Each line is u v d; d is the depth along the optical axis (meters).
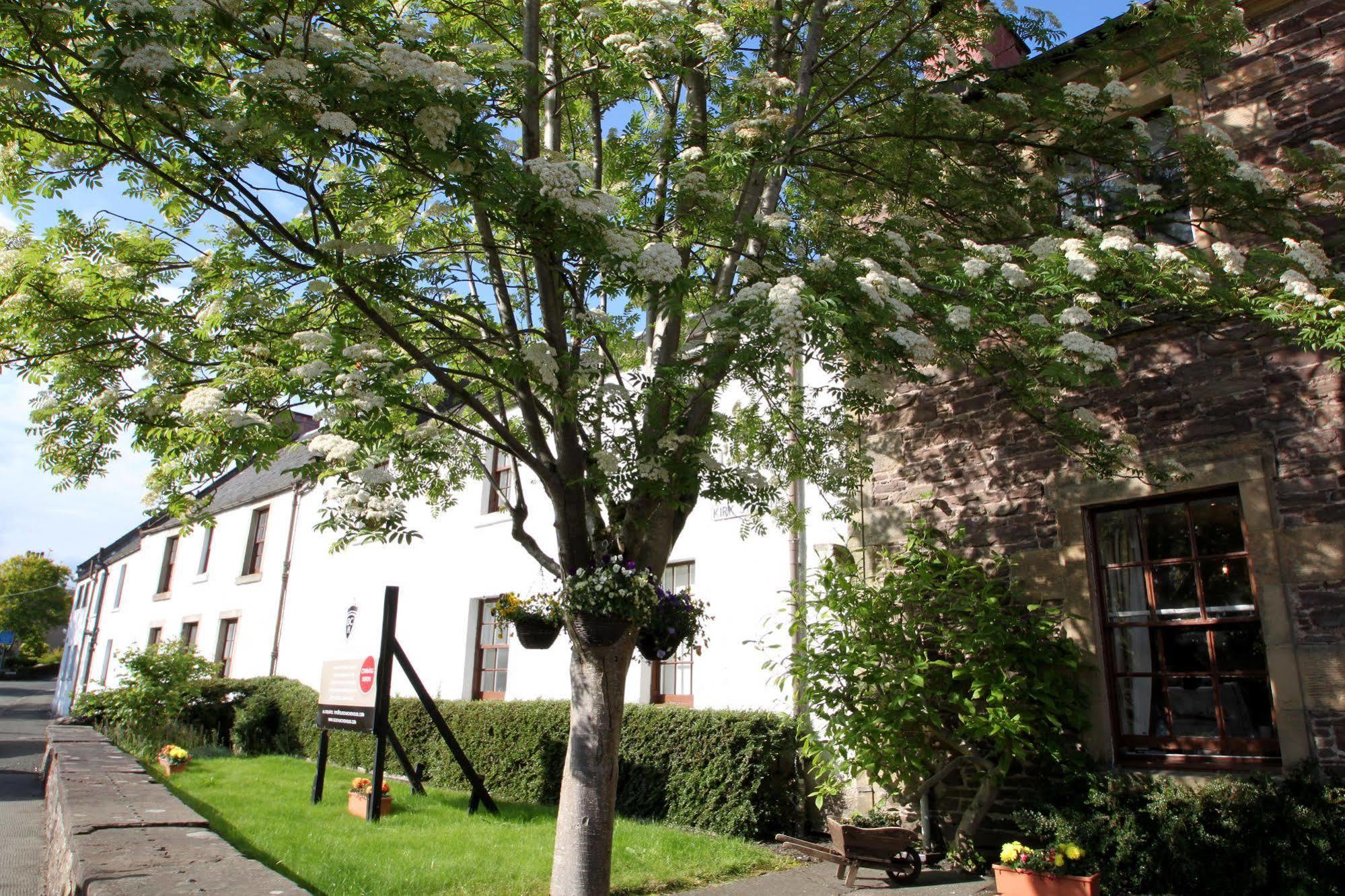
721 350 4.59
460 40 5.47
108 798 4.98
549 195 4.10
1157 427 6.17
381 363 4.21
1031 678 6.07
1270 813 4.90
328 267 4.11
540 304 5.01
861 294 4.49
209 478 4.68
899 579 6.48
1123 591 6.23
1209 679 5.75
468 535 12.02
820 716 6.29
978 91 6.89
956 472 7.20
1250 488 5.65
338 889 4.97
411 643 12.45
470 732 10.01
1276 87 6.29
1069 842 5.45
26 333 4.45
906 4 6.37
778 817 7.14
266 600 16.36
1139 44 6.37
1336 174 5.34
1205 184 5.60
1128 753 5.95
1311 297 4.29
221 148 3.97
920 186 6.43
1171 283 4.62
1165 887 5.17
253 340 4.77
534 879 5.35
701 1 5.73
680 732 7.83
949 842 6.43
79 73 4.09
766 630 8.06
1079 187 6.54
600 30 5.10
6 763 12.48
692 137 5.82
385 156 4.50
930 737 6.29
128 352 4.75
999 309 4.82
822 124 6.62
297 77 3.64
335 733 12.24
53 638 54.53
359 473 4.41
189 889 2.94
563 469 5.00
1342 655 5.11
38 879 5.63
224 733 14.48
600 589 4.51
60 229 4.56
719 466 4.74
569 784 4.62
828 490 6.38
